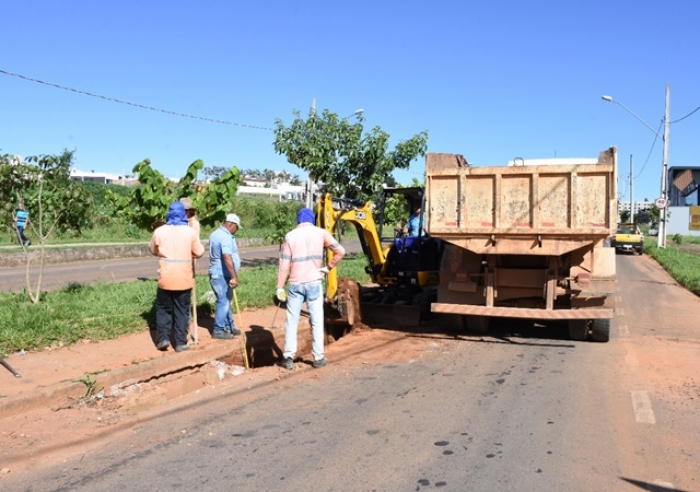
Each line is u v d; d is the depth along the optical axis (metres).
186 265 7.60
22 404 5.69
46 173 10.31
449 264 9.85
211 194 14.27
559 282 9.29
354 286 10.94
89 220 11.11
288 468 4.64
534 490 4.27
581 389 6.86
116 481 4.41
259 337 8.87
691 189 70.62
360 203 11.29
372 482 4.39
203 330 9.12
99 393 6.34
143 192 13.94
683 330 10.91
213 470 4.60
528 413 5.96
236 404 6.30
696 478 4.50
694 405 6.27
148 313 9.30
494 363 8.18
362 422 5.69
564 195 8.73
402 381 7.21
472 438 5.27
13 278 16.62
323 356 8.02
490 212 9.10
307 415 5.91
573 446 5.09
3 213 10.02
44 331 7.80
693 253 37.09
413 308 11.02
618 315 12.75
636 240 38.19
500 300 9.79
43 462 4.75
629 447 5.08
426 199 9.41
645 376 7.48
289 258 7.82
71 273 18.50
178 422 5.71
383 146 19.11
